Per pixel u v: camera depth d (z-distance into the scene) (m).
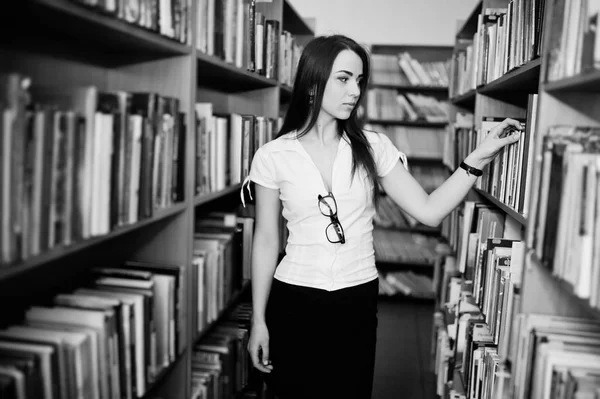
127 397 1.20
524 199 1.51
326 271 1.56
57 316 1.11
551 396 1.09
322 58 1.54
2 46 1.07
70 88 0.98
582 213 0.98
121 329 1.18
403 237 4.52
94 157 1.01
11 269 0.80
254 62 2.23
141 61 1.53
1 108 0.79
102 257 1.54
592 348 1.15
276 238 1.70
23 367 0.88
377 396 2.75
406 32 4.53
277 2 2.94
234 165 1.99
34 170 0.85
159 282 1.39
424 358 3.25
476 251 2.12
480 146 1.56
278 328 1.64
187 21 1.47
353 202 1.56
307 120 1.64
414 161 4.59
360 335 1.60
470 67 2.76
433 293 4.30
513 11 1.82
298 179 1.57
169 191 1.41
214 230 2.04
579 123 1.30
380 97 4.41
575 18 1.12
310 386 1.62
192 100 1.54
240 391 2.19
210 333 2.06
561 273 1.09
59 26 1.08
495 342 1.68
